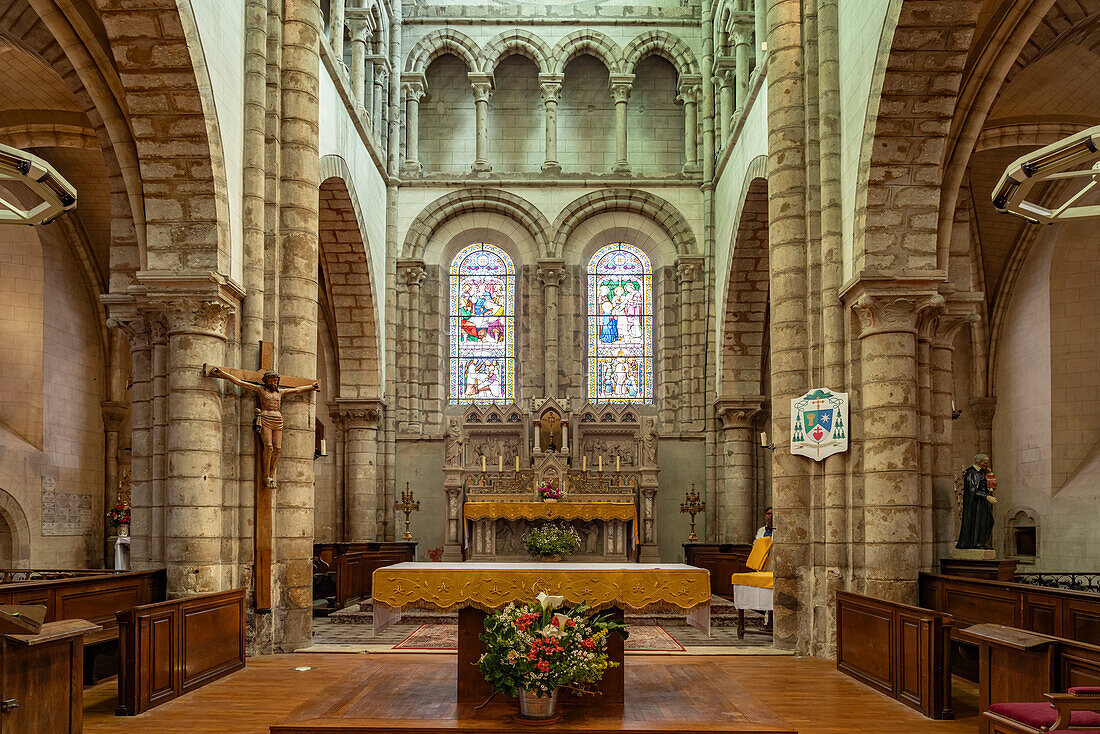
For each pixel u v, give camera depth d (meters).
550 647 8.14
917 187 13.50
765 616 17.42
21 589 10.18
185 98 12.95
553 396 24.52
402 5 26.70
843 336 14.59
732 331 24.27
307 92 15.66
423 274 26.11
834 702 10.88
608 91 27.56
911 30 12.24
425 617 17.94
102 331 23.98
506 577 9.41
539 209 26.14
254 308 14.64
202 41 13.02
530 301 26.06
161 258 13.55
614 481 23.86
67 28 12.83
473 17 26.61
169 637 10.80
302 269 15.29
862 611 12.19
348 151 20.61
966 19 12.10
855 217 13.99
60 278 22.39
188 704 10.57
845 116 14.75
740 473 24.19
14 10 13.52
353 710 8.57
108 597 12.06
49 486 21.59
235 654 12.84
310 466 15.08
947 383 14.62
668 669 11.01
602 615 9.22
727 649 14.80
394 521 25.02
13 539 20.41
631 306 26.98
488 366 26.59
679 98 27.05
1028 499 22.53
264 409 14.06
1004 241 23.33
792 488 14.75
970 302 14.52
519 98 27.47
